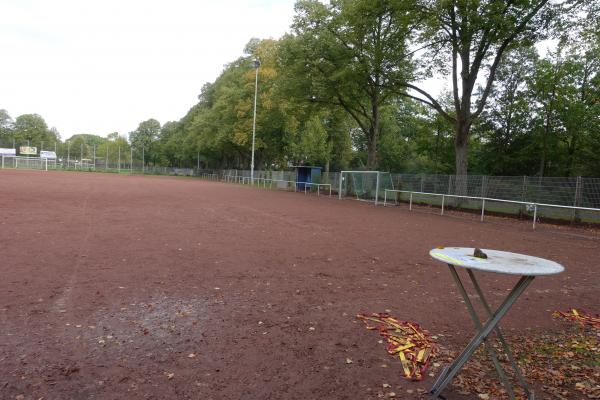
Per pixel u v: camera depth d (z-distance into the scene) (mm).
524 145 29531
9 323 4238
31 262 6824
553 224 16531
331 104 31031
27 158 79438
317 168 37562
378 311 5023
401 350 3857
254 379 3271
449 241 10992
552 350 4004
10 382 3092
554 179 17109
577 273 7586
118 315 4594
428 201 24031
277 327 4402
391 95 29391
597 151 24391
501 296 5844
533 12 18812
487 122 31188
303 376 3350
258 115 45000
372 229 12852
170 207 17125
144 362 3498
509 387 2889
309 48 26641
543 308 5352
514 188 18828
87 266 6719
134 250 8117
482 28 18875
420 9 19875
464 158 22469
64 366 3379
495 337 4320
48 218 12156
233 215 15172
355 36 24578
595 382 3393
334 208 20516
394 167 50000
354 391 3139
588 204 15812
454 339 4219
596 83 24672
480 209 20453
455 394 3127
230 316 4691
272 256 8078
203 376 3293
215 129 55062
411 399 3049
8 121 107375
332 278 6566
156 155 97625
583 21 18484
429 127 37625
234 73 55688
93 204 16875
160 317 4578
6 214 12594
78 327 4211
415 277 6824
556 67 25672
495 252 3164
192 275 6418
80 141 115875
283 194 31578
